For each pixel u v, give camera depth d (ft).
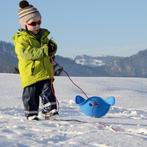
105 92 44.50
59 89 45.09
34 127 17.20
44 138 14.57
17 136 14.83
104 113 22.63
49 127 17.25
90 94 42.98
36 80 20.81
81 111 24.59
